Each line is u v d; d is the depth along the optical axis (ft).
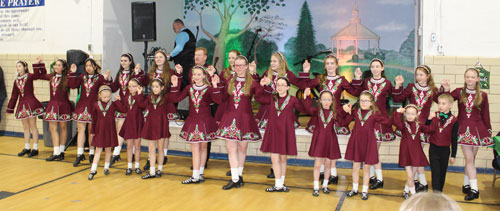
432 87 16.29
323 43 36.19
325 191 15.96
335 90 17.11
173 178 17.95
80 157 19.97
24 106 21.35
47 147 24.20
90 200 14.79
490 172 19.35
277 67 17.34
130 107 18.21
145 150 23.75
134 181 17.35
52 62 25.99
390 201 15.08
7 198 14.88
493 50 19.16
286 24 36.91
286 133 15.58
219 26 38.34
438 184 14.58
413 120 14.60
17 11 26.76
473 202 15.10
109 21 25.54
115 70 26.27
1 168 19.20
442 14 19.49
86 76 20.40
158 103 17.51
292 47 36.86
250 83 16.19
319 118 15.52
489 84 19.03
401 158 14.93
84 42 25.16
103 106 17.69
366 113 15.15
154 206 14.20
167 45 33.45
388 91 16.81
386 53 34.94
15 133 27.63
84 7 25.05
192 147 17.04
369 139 15.05
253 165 20.93
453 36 19.45
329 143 15.33
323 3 36.04
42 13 26.13
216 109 20.79
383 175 18.95
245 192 16.01
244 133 16.12
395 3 34.58
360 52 35.45
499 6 18.98
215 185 16.94
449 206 4.27
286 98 15.70
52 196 15.20
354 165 15.43
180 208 14.02
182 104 30.17
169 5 34.37
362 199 15.24
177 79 17.33
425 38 19.70
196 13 38.73
